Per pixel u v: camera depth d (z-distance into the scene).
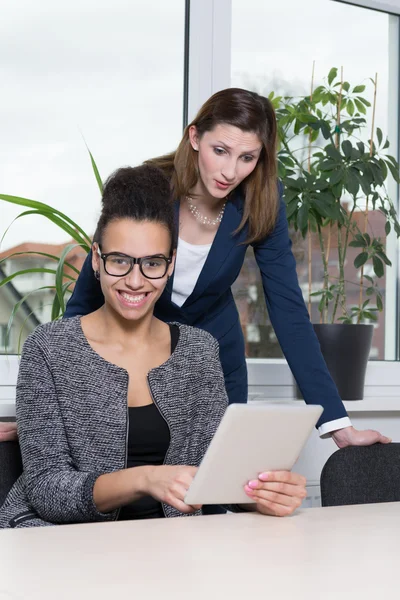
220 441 1.11
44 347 1.40
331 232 2.66
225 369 1.96
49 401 1.37
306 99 2.59
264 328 2.60
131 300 1.40
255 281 2.60
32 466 1.32
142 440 1.42
